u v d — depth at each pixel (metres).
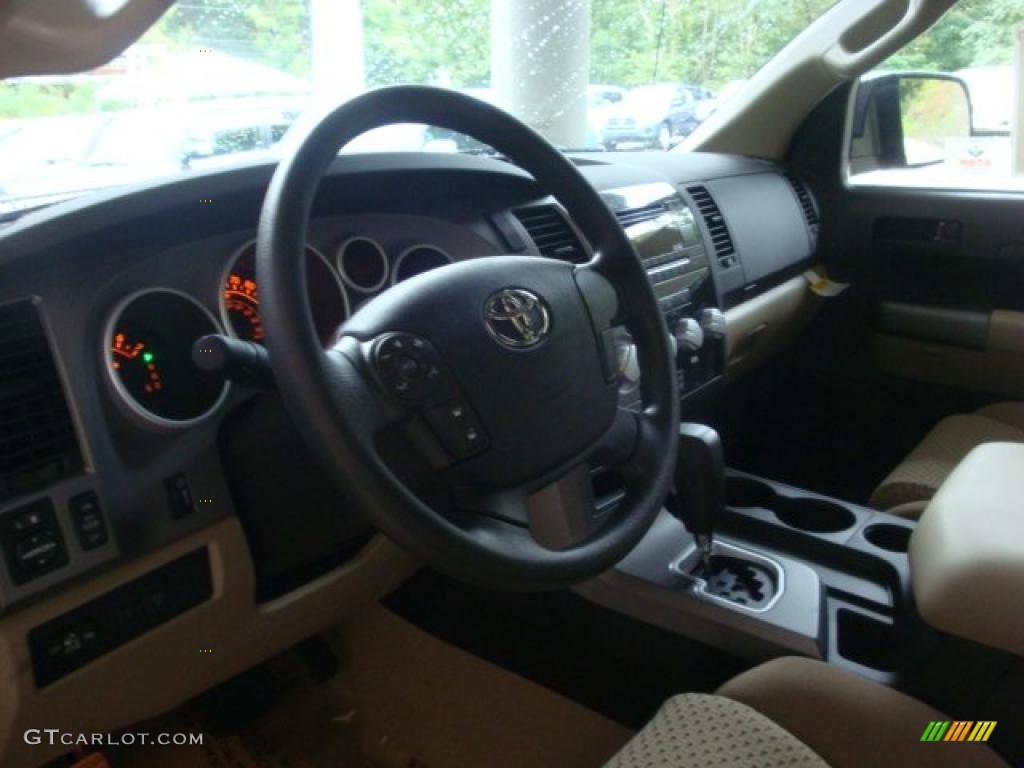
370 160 0.93
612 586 1.06
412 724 1.22
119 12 0.63
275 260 0.63
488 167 1.05
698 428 1.02
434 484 0.69
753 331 1.64
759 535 1.20
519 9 1.68
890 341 1.85
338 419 0.61
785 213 1.78
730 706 0.80
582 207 0.89
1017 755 0.79
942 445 1.43
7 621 0.68
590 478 0.83
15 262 0.69
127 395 0.76
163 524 0.78
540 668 1.15
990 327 1.70
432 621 1.22
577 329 0.79
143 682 0.82
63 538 0.70
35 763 0.80
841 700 0.81
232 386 0.82
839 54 1.75
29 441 0.69
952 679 0.82
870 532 1.19
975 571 0.79
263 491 0.86
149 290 0.78
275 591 0.94
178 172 0.84
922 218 1.76
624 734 1.11
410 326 0.69
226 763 1.17
